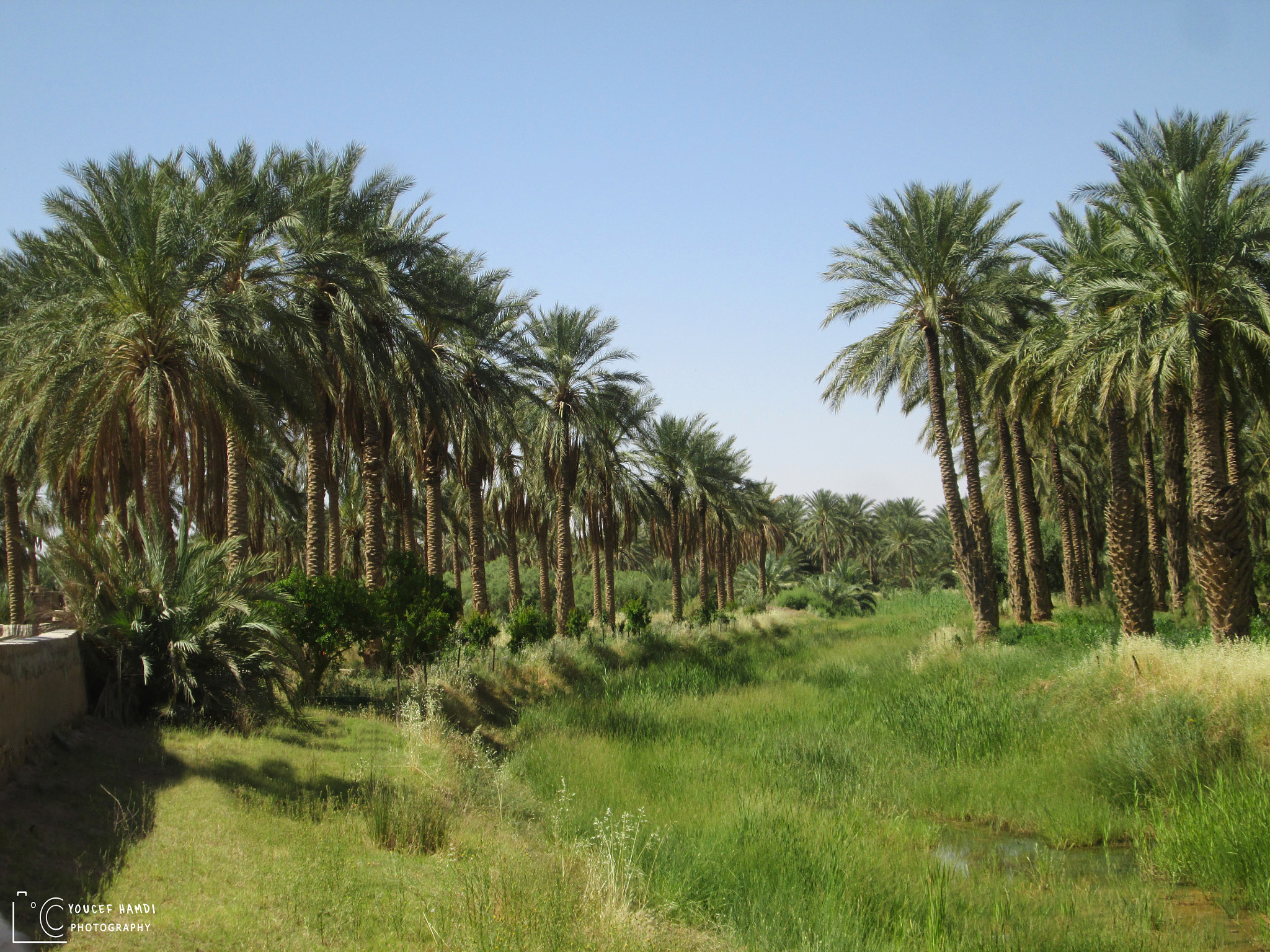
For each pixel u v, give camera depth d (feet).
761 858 28.76
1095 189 73.41
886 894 26.53
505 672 64.85
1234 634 55.62
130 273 51.06
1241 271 53.67
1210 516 56.49
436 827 26.68
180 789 25.77
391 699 49.42
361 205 65.98
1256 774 34.27
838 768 43.42
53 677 28.22
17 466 66.85
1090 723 45.85
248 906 18.89
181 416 54.95
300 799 27.43
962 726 48.42
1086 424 90.89
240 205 58.95
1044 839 34.47
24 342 54.24
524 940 18.94
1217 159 59.77
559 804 34.50
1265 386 58.90
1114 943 23.02
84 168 52.44
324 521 67.05
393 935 18.65
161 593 35.58
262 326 55.26
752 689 71.15
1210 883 27.48
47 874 18.71
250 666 37.27
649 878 24.91
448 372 78.33
